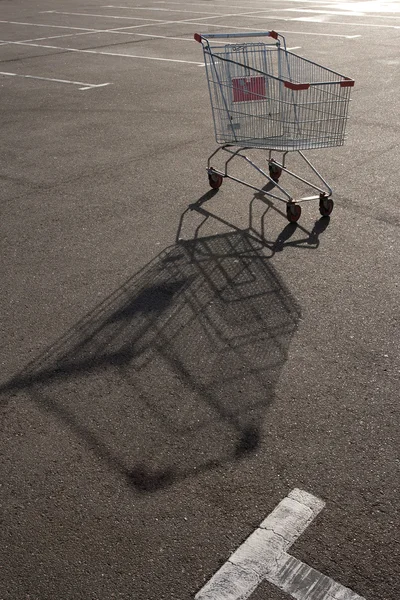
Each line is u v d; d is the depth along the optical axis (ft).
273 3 79.41
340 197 22.00
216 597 9.12
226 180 23.73
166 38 53.88
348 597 9.07
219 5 77.87
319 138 20.71
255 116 21.03
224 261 17.99
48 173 25.05
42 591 9.30
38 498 10.80
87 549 9.89
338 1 80.38
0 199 22.79
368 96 34.17
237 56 21.65
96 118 31.91
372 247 18.49
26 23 65.67
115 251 18.83
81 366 13.98
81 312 15.94
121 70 42.32
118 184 23.68
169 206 21.68
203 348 14.35
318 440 11.74
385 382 13.11
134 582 9.37
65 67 43.75
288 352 14.10
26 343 14.84
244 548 9.81
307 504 10.48
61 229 20.34
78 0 85.71
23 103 35.14
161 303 16.15
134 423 12.30
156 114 32.17
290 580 9.33
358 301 15.88
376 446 11.57
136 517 10.39
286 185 23.20
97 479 11.12
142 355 14.23
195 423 12.23
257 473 11.10
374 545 9.78
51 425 12.36
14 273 17.83
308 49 46.96
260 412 12.42
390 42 49.47
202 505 10.55
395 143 27.17
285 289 16.52
